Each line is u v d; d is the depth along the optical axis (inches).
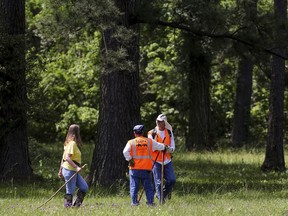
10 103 1192.8
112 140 1157.7
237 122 2351.1
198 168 1577.3
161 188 863.7
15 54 1173.1
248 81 2337.6
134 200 813.9
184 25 1274.6
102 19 1000.2
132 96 1218.6
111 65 1043.3
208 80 2116.1
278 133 1537.9
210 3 1244.5
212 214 714.2
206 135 2106.3
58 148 2117.4
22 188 1101.7
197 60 2087.8
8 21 1212.5
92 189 1089.4
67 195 776.3
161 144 821.2
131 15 1203.2
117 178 1150.3
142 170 808.9
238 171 1520.7
